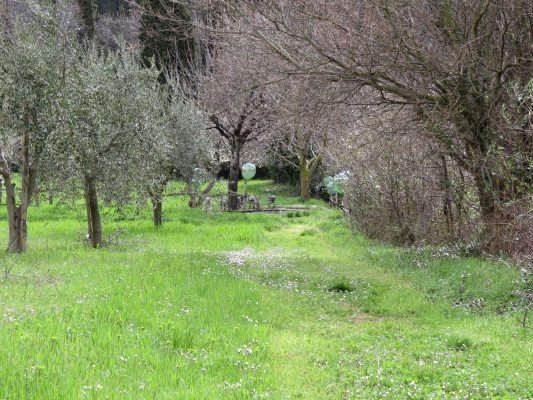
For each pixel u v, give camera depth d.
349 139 20.27
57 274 12.80
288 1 13.86
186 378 6.45
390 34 13.15
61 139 16.11
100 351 7.12
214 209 31.70
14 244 16.47
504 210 13.30
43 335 7.56
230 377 6.58
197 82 33.09
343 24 13.59
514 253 13.13
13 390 5.64
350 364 7.46
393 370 7.21
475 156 14.32
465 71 13.40
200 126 27.44
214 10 17.17
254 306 10.38
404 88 13.99
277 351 7.82
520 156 13.05
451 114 13.55
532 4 12.95
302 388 6.51
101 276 12.47
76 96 16.59
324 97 14.09
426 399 6.14
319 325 9.88
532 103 12.87
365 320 10.46
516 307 10.48
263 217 29.56
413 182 18.17
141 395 5.80
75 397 5.57
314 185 42.41
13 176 37.50
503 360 7.66
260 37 14.09
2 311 8.98
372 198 21.03
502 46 13.56
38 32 16.30
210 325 8.78
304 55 14.20
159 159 20.09
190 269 13.81
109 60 19.28
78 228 23.38
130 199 18.36
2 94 15.29
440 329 9.64
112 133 17.47
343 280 13.11
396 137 15.84
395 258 16.22
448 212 16.98
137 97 18.58
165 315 9.14
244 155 40.91
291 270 15.12
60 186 17.27
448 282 12.59
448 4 13.33
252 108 31.38
